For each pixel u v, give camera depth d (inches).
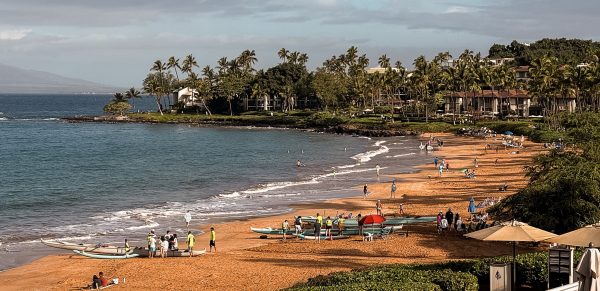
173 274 1487.5
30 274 1525.6
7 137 6683.1
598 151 1758.1
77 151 5182.1
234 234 1990.7
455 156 4318.4
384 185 3021.7
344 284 932.0
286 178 3425.2
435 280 911.0
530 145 4763.8
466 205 2396.7
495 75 6875.0
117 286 1398.9
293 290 909.2
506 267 866.8
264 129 7834.6
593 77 5270.7
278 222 2159.2
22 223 2201.0
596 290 679.7
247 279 1414.9
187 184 3228.3
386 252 1651.1
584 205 1540.4
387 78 7755.9
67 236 1977.1
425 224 2028.8
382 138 6240.2
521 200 1642.5
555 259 834.8
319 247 1756.9
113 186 3154.5
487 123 6230.3
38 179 3425.2
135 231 2057.1
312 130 7534.5
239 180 3368.6
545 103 6353.3
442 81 7283.5
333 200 2628.0
